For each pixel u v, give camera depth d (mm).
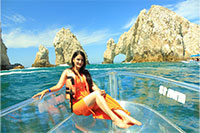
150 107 2096
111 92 2863
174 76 9000
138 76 2391
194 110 1663
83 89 1891
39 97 1491
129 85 2580
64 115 1800
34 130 1315
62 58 63344
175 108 1731
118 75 2789
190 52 51031
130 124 1596
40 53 53500
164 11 54250
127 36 69000
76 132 1465
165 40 47656
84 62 2014
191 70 13320
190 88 1428
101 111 1790
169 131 1475
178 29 50250
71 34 66000
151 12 57406
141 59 53000
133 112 1994
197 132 1610
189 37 53750
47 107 1560
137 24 57812
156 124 1613
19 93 6098
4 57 42781
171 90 1751
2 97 5453
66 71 1903
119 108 1699
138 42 54219
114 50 72562
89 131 1474
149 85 2189
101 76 2803
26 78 12852
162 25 50000
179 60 46281
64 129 1526
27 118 1282
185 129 1691
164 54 47531
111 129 1508
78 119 1770
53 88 1700
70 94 1807
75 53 1920
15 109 1209
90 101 1713
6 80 11734
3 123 1062
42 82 9461
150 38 50281
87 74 2016
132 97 2410
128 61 67125
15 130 1146
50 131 1465
